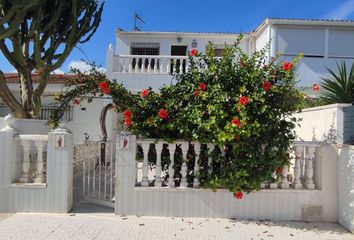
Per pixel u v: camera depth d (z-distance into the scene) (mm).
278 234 4738
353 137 5223
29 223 4961
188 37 17203
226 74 5375
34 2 7176
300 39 14812
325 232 4867
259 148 5258
